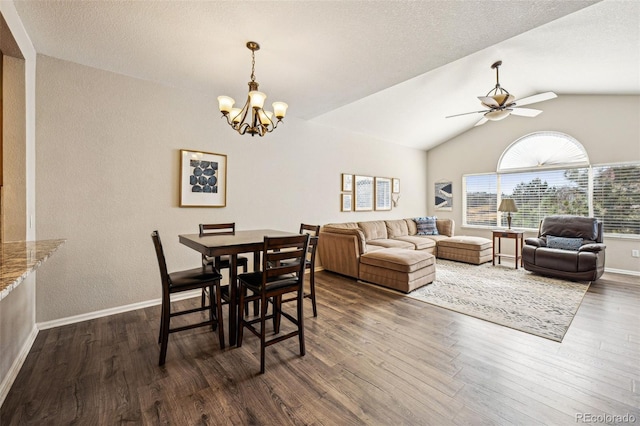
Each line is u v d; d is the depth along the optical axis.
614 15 2.63
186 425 1.43
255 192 3.96
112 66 2.74
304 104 3.82
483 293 3.56
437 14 1.95
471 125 6.38
